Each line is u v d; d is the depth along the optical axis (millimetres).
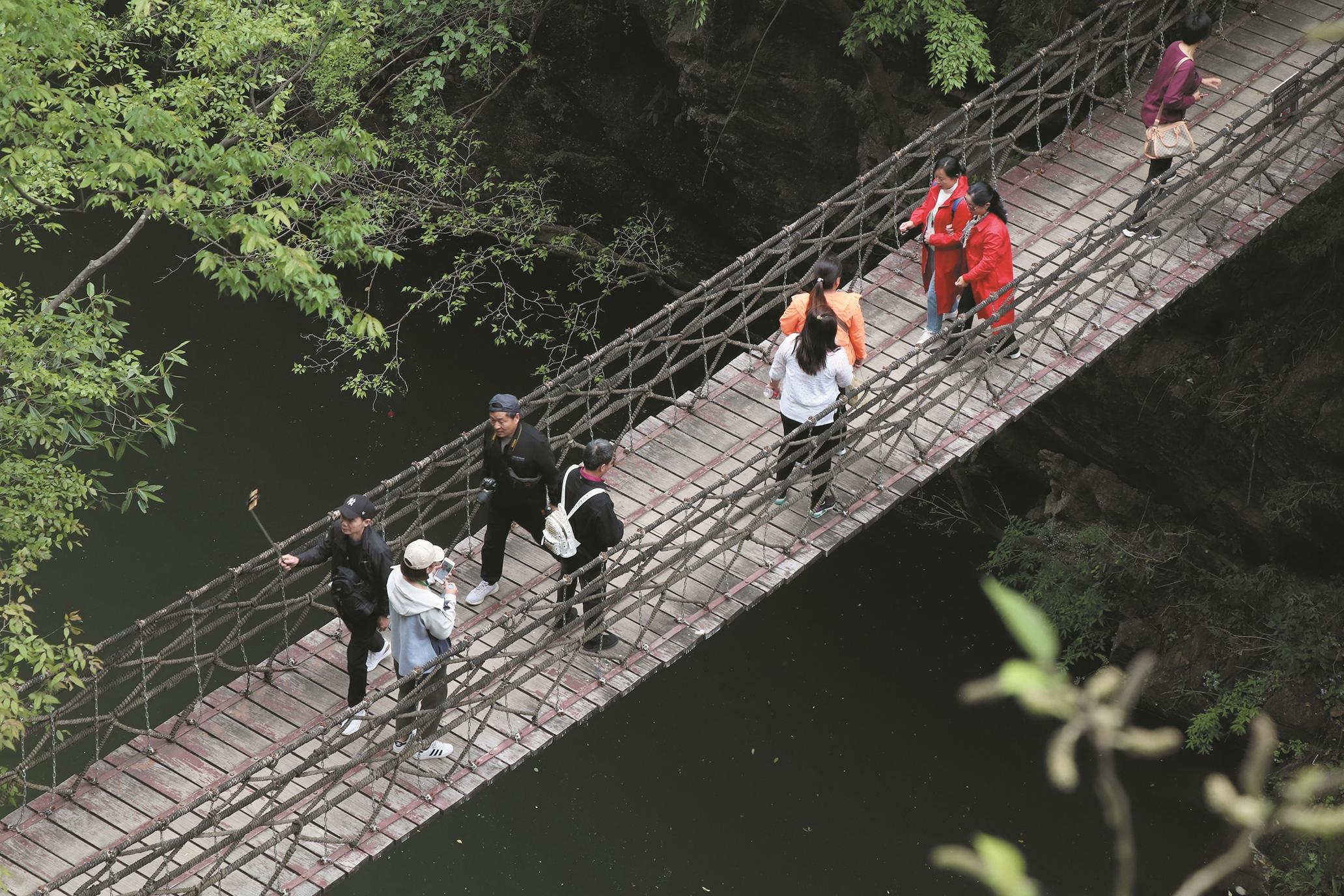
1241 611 27312
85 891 13250
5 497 20109
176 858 14594
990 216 18469
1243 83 23250
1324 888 23141
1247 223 20734
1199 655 27172
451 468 34906
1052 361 19297
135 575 32344
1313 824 2340
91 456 34594
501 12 29625
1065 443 30203
